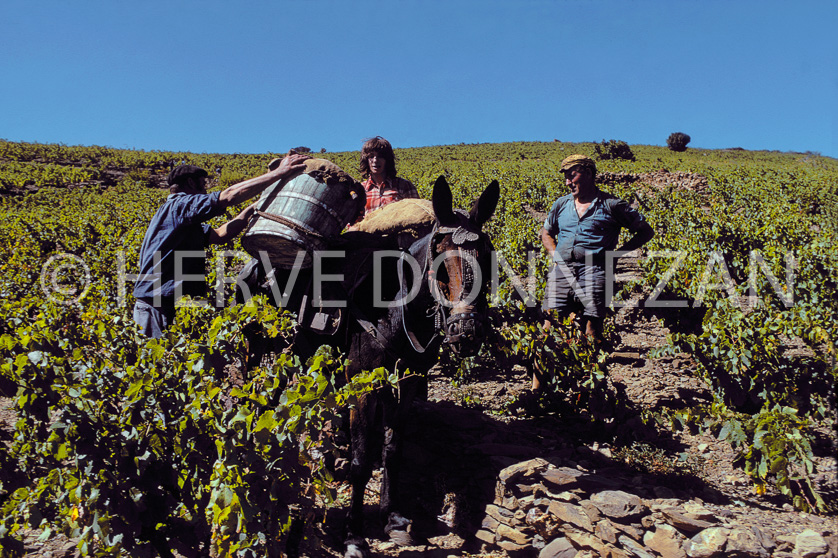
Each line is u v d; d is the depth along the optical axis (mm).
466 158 65188
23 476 2658
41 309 3492
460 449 4109
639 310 8234
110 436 2531
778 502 3602
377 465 4156
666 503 3254
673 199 23078
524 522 3359
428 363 3459
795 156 62031
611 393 4453
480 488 3693
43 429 2646
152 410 2600
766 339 4828
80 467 2467
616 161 47938
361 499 3207
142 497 2578
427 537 3480
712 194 26219
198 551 2861
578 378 4598
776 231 12742
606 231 4742
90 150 55750
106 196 28938
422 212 3541
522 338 4660
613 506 3127
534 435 4434
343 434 4242
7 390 2531
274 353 3490
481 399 5414
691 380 5898
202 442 2646
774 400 4625
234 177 38375
